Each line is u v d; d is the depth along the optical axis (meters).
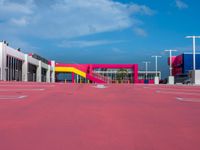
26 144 5.08
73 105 10.54
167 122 7.27
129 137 5.65
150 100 13.12
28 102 11.42
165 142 5.31
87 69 76.19
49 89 20.80
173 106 10.79
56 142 5.21
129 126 6.70
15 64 47.94
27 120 7.30
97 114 8.39
